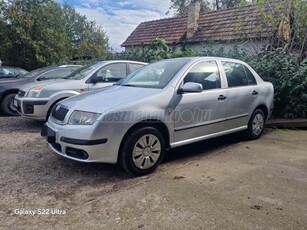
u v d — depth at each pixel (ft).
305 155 16.10
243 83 18.44
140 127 13.15
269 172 13.53
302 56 29.48
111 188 12.03
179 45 52.37
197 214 9.85
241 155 16.12
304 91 24.13
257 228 9.01
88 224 9.42
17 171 13.80
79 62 49.16
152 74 16.01
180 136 14.58
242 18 43.86
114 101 13.15
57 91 21.29
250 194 11.28
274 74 25.22
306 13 29.04
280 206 10.36
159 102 13.61
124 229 9.09
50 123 14.10
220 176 13.07
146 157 13.29
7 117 27.27
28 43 65.31
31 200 11.05
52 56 68.64
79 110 12.89
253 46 33.86
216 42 43.37
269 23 32.55
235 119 17.56
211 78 16.30
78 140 12.26
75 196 11.35
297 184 12.22
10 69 41.01
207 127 15.78
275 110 25.76
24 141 18.80
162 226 9.21
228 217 9.64
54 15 73.31
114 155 12.61
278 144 18.39
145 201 10.82
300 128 23.26
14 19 64.08
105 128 12.25
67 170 13.94
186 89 14.17
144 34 62.59
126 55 41.22
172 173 13.53
